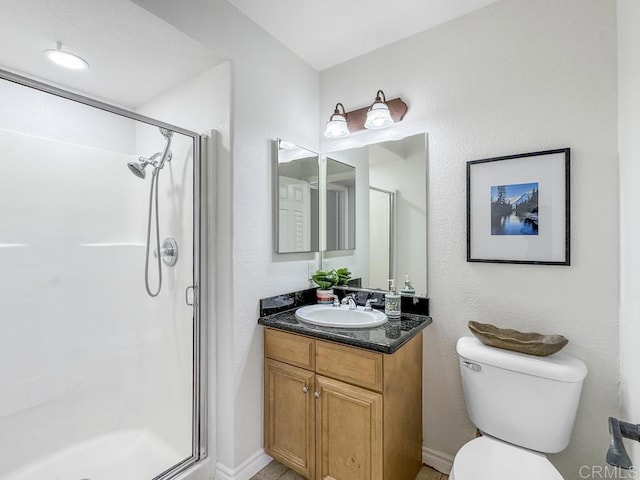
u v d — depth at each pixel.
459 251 1.73
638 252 1.11
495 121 1.64
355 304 1.95
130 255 2.04
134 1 1.26
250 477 1.72
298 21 1.78
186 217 1.76
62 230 1.86
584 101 1.43
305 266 2.15
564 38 1.48
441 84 1.80
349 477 1.46
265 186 1.86
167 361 1.86
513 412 1.36
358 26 1.82
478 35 1.69
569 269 1.45
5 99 1.73
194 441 1.72
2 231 1.68
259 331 1.81
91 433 1.88
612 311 1.36
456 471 1.16
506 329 1.56
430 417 1.79
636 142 1.13
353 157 2.12
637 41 1.11
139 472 1.70
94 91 1.97
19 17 1.31
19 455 1.66
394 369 1.46
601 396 1.39
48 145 1.84
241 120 1.70
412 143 1.88
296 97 2.08
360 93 2.09
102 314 1.98
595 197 1.40
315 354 1.58
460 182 1.73
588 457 1.42
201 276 1.72
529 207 1.54
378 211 2.01
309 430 1.60
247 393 1.73
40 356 1.75
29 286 1.74
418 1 1.63
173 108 1.93
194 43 1.51
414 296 1.85
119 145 2.15
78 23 1.35
